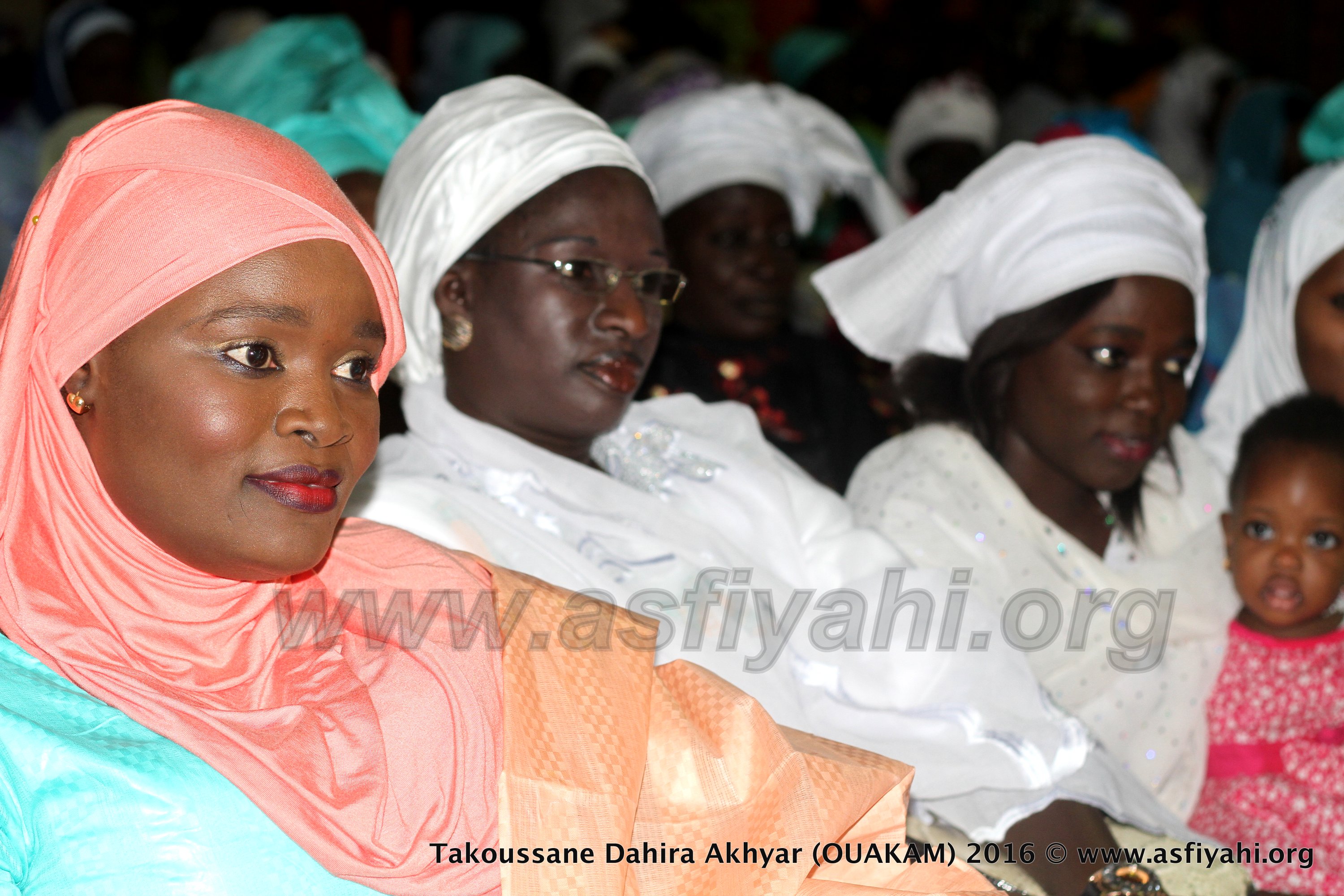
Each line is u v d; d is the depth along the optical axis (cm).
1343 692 239
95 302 123
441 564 159
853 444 324
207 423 122
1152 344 235
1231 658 247
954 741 207
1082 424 237
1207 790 245
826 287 271
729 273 326
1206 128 689
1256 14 920
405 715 141
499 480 206
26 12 708
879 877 161
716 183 325
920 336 263
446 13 784
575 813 143
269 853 132
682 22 727
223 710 134
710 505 227
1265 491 241
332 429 126
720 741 156
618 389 211
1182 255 239
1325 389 288
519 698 149
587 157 210
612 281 208
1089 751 210
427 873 136
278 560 126
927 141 510
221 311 122
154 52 641
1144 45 792
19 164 535
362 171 291
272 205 126
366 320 131
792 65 708
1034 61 743
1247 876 205
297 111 329
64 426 127
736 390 320
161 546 130
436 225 209
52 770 126
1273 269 296
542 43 720
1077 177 241
